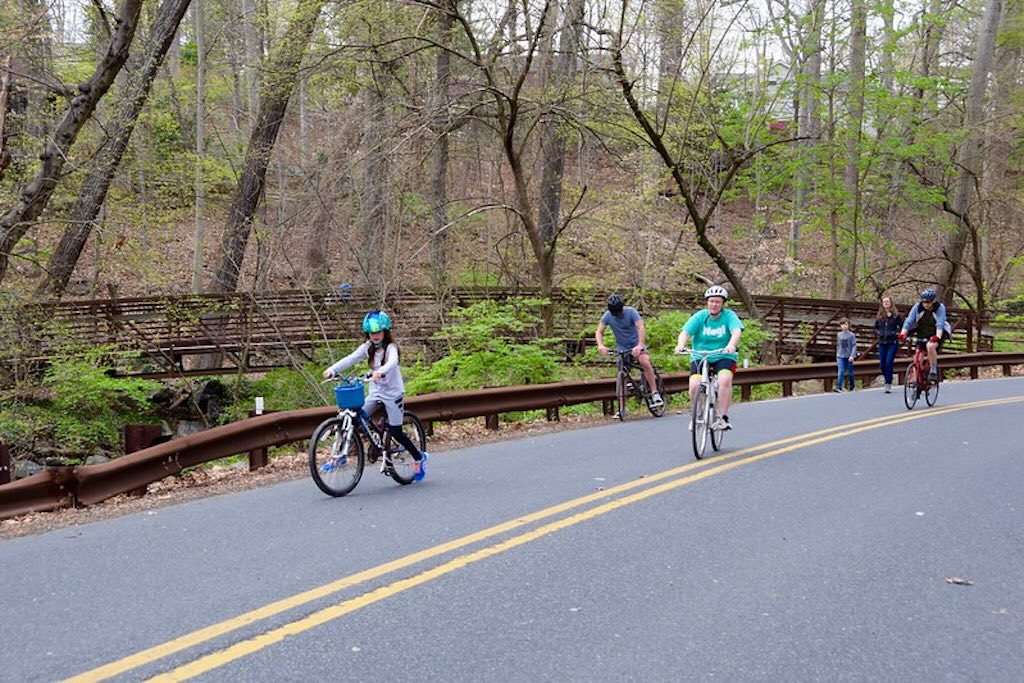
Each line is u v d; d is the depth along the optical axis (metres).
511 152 18.80
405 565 5.80
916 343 15.54
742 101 26.84
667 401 16.84
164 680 4.05
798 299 28.50
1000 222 41.94
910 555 6.16
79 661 4.29
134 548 6.43
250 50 26.45
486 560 5.93
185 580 5.58
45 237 22.41
